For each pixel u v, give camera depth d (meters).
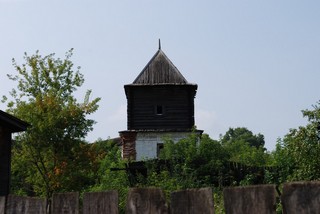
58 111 27.20
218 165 25.73
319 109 17.64
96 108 27.39
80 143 27.03
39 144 26.25
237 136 112.88
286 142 18.52
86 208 3.92
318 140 17.50
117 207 3.70
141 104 42.25
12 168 27.39
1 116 19.19
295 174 18.03
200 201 3.25
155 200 3.52
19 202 4.47
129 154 40.56
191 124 41.88
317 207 2.63
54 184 26.11
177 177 24.42
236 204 3.01
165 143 29.66
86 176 26.75
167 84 42.03
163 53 45.00
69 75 30.30
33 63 29.72
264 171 24.83
